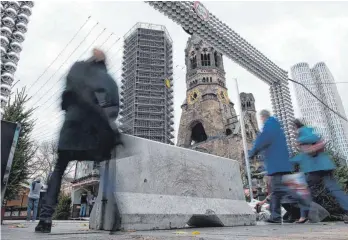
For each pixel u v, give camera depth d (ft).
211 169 14.33
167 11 59.88
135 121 213.87
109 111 9.32
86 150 8.86
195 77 274.98
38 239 6.25
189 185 12.86
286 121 69.36
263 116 16.65
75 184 94.63
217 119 245.04
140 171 11.21
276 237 6.63
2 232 8.68
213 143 231.09
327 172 16.85
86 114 8.96
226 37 68.28
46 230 8.68
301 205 17.88
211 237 6.72
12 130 4.83
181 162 12.95
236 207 14.51
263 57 75.77
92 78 9.18
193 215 12.05
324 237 6.55
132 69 227.81
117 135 9.70
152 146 12.00
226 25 68.74
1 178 4.55
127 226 9.61
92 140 8.96
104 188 9.87
